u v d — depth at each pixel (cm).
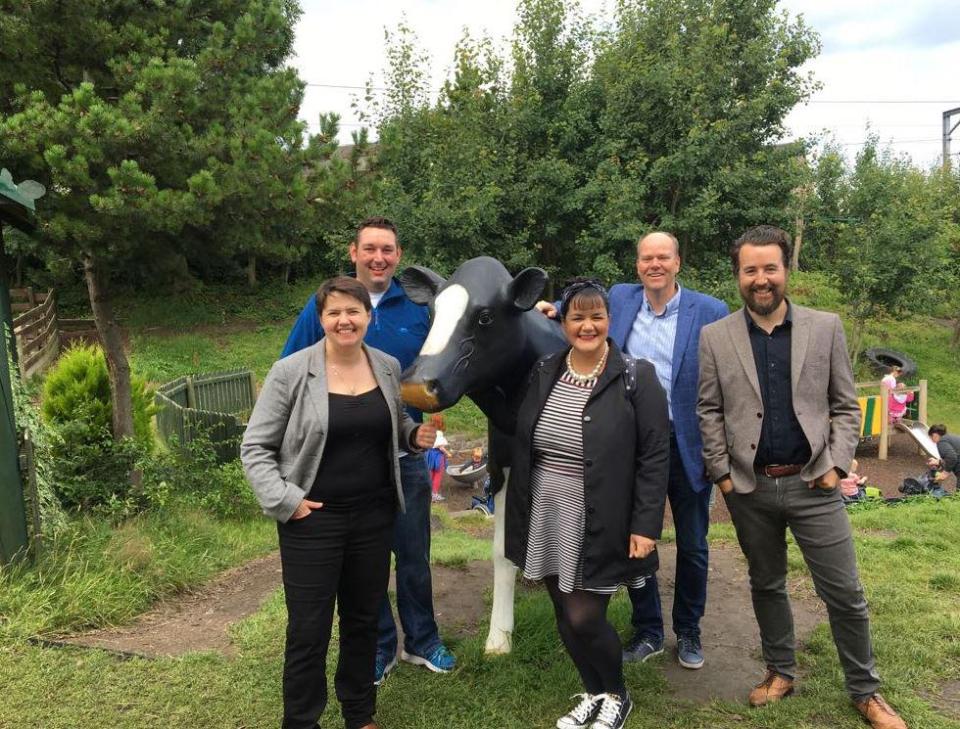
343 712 299
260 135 680
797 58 1585
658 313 369
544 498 294
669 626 416
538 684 341
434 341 315
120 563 480
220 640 398
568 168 1366
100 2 680
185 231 757
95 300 739
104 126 608
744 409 308
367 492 283
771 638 326
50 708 316
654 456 285
